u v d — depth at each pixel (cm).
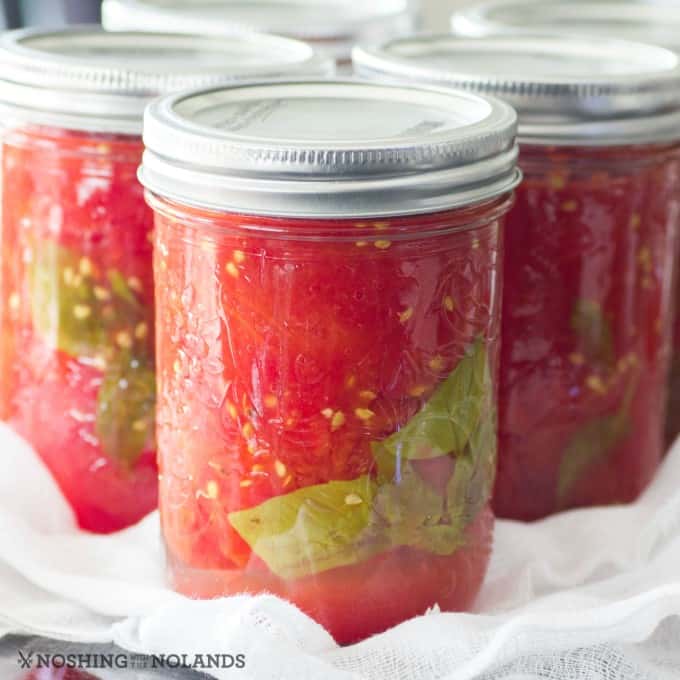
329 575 42
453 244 41
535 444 49
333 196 39
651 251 49
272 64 47
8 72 46
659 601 41
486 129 41
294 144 39
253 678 40
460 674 40
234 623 40
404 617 43
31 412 49
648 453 51
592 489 49
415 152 39
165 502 44
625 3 62
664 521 47
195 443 43
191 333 42
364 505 42
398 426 41
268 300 41
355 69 50
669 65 49
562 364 48
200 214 40
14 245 48
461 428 43
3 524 45
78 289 47
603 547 46
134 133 45
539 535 48
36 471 48
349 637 43
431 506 42
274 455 41
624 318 48
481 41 53
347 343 41
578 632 40
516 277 48
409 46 52
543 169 47
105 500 49
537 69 50
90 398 48
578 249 47
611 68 50
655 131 46
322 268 40
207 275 41
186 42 52
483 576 45
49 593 45
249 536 42
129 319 47
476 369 43
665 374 51
